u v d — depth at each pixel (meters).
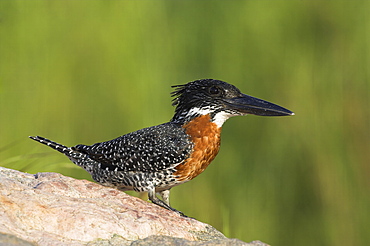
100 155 8.23
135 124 12.14
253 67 12.94
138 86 12.31
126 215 6.25
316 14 13.16
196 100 8.33
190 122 8.28
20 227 5.58
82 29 12.44
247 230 12.20
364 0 13.16
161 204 8.00
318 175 12.62
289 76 12.88
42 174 7.24
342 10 13.09
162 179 8.09
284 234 12.35
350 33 13.09
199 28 13.09
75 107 12.03
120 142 8.16
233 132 12.73
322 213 12.49
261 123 12.75
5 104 11.39
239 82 12.90
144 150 8.00
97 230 5.82
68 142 11.86
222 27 13.08
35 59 11.98
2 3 11.93
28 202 5.93
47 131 11.72
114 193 7.00
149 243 5.76
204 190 12.30
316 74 12.93
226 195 12.33
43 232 5.62
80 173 11.43
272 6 13.10
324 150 12.66
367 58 12.96
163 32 13.00
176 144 8.02
